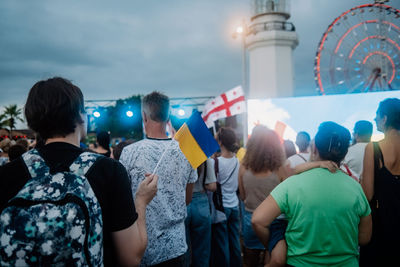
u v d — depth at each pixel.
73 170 1.13
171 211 1.95
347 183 1.70
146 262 1.87
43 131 1.21
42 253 0.97
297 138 3.79
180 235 2.00
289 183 1.74
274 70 20.75
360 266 2.16
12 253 0.97
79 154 1.20
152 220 1.87
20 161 1.14
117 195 1.21
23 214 1.00
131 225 1.23
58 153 1.17
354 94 10.49
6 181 1.11
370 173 2.06
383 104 2.07
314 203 1.64
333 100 10.72
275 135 2.97
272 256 1.80
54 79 1.28
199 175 3.10
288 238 1.76
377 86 17.80
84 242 1.03
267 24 21.31
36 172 1.10
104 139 4.81
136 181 1.94
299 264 1.69
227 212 3.56
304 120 11.05
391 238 1.94
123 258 1.23
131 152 1.98
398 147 1.99
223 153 3.65
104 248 1.21
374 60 17.56
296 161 3.57
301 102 11.14
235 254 3.71
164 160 1.96
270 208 1.75
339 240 1.62
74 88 1.28
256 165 2.94
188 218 3.08
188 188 2.18
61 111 1.20
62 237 0.98
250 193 3.03
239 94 7.41
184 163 2.03
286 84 20.89
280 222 1.94
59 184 1.07
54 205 1.02
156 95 2.09
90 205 1.08
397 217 1.94
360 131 3.66
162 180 1.93
